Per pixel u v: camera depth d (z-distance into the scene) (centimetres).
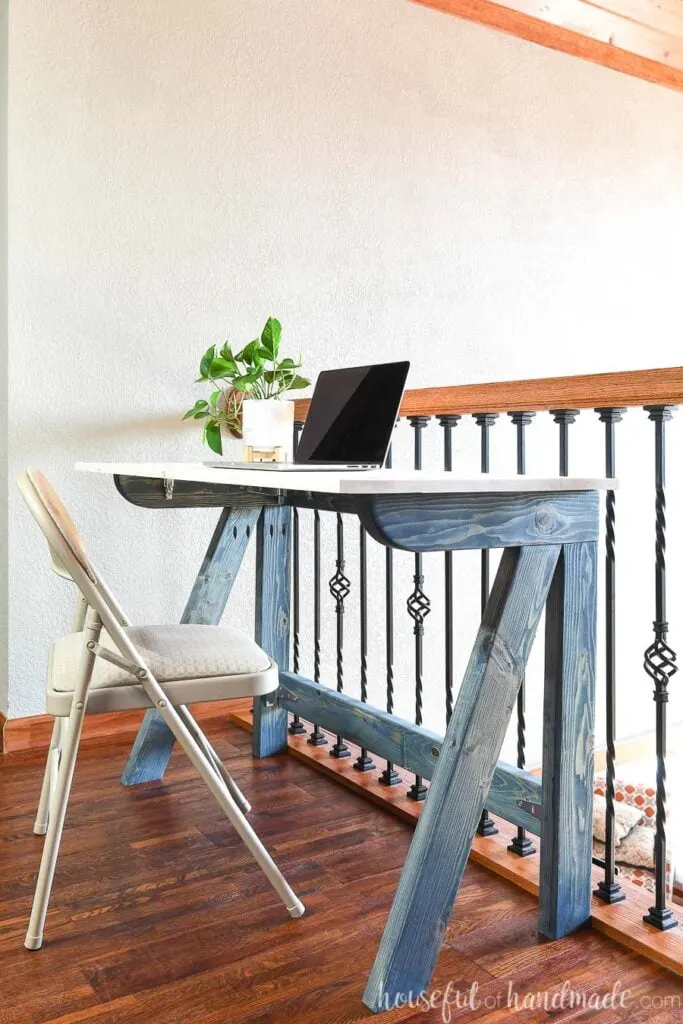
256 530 254
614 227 414
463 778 146
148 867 189
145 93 284
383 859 194
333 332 330
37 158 266
